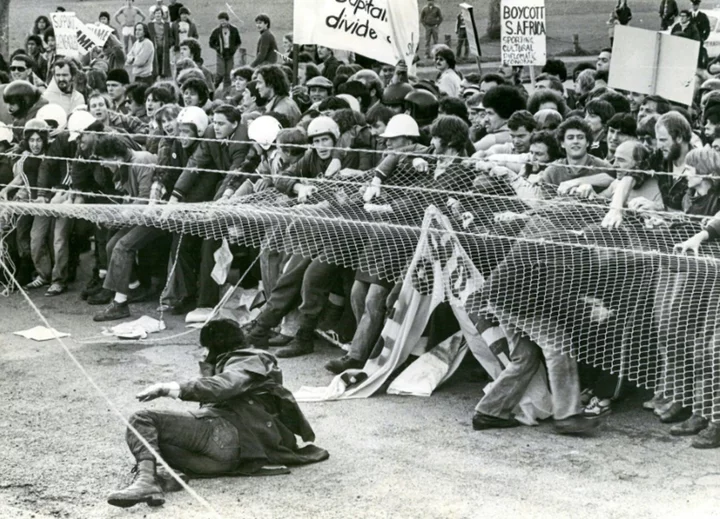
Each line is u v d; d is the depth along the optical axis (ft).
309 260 34.60
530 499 23.49
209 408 24.59
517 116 32.68
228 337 25.39
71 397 30.78
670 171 29.63
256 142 36.22
